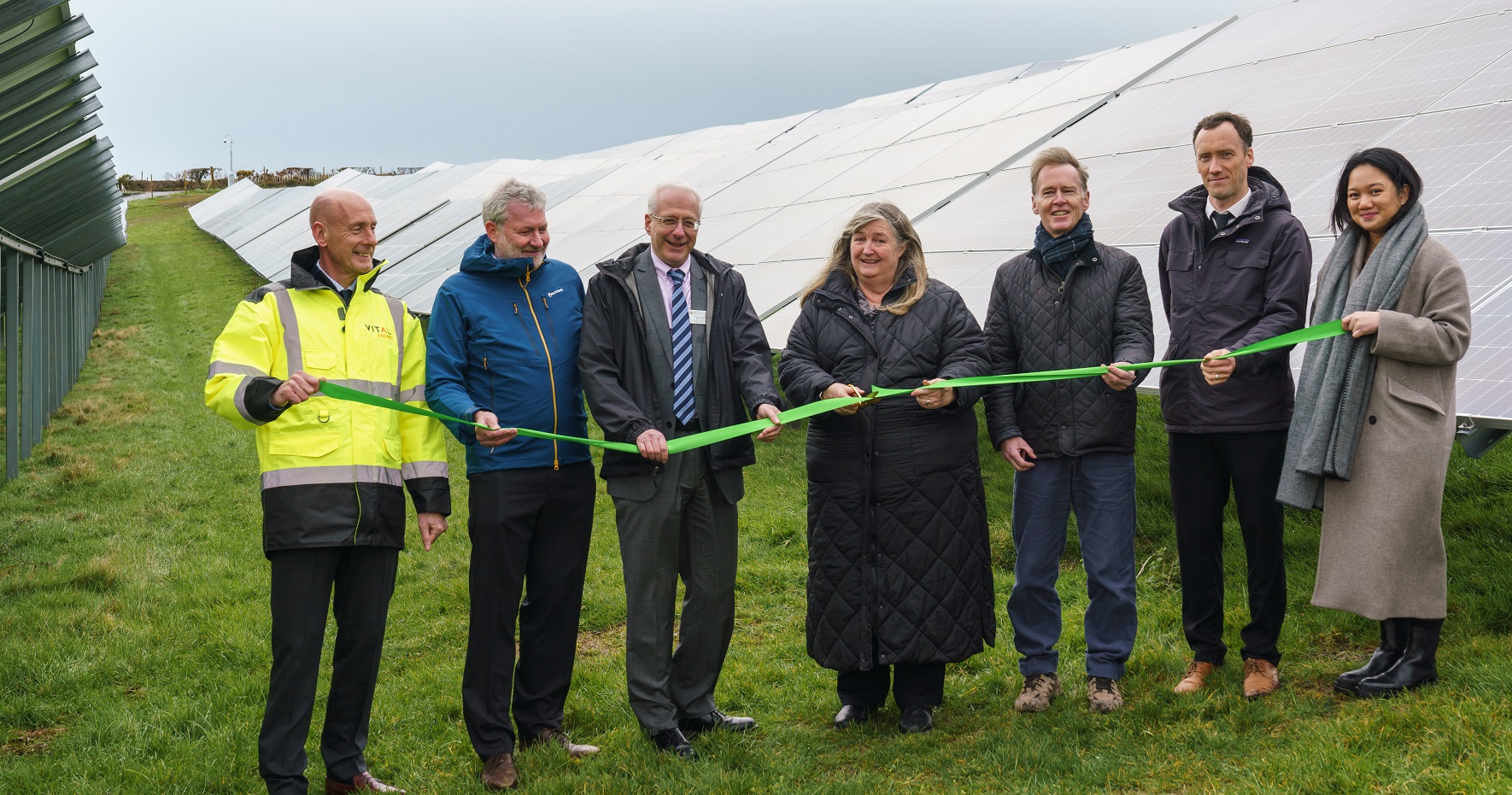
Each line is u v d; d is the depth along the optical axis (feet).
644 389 12.28
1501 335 13.55
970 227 26.40
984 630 12.50
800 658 16.08
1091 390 12.40
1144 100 30.86
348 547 11.26
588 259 43.11
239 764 12.85
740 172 50.60
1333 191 19.54
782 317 25.46
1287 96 25.62
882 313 12.70
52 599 20.75
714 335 12.61
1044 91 38.58
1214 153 12.09
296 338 11.21
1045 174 12.60
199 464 34.12
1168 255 12.87
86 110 28.14
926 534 12.21
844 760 11.93
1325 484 11.46
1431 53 23.80
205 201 137.90
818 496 12.62
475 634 11.75
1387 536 10.94
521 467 11.83
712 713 13.08
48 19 21.02
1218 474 12.33
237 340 10.99
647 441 11.54
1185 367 12.31
